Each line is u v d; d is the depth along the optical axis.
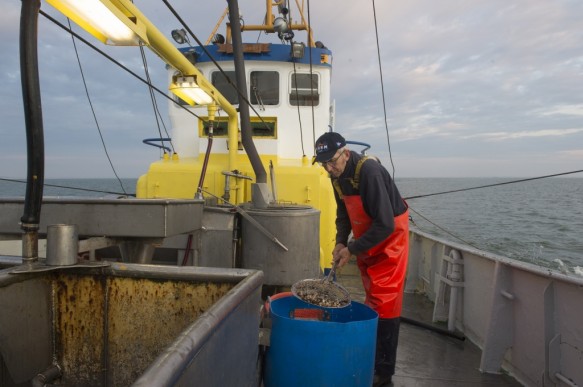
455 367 3.44
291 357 2.20
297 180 4.56
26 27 1.40
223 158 4.98
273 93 5.55
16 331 1.63
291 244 3.28
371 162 2.78
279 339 2.26
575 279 2.68
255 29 6.35
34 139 1.51
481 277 3.91
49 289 1.83
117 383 1.83
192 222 2.53
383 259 2.87
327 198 4.62
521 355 3.21
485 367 3.34
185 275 1.79
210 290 1.78
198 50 5.59
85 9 1.82
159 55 2.77
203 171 3.83
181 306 1.80
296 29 6.58
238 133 4.92
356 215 2.89
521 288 3.26
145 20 2.27
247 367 1.60
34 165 1.54
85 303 1.85
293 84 5.54
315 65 5.52
